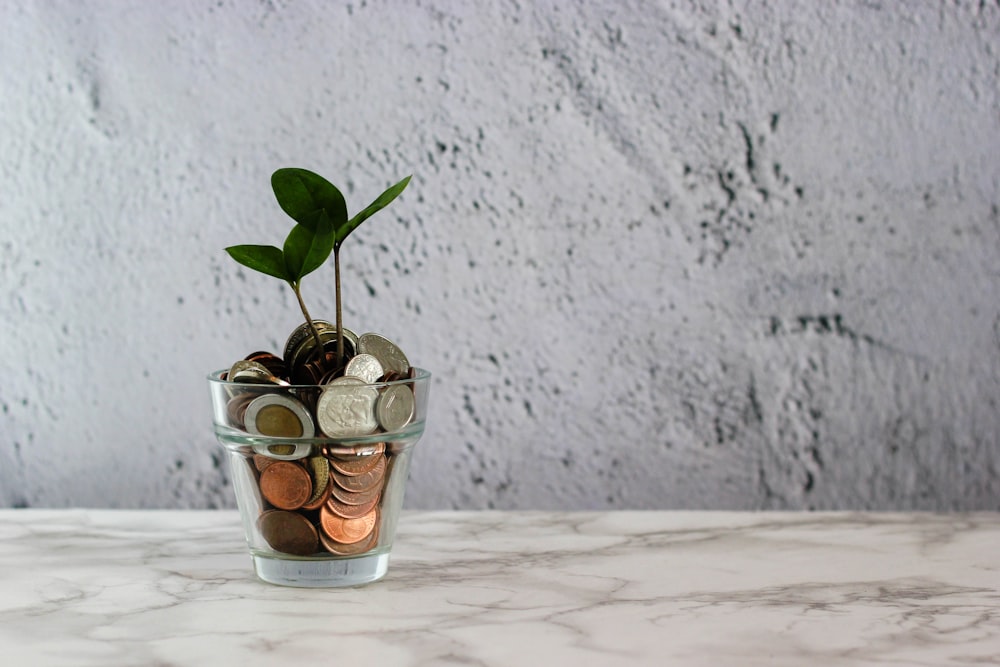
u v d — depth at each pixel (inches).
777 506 32.1
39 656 22.5
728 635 23.1
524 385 32.1
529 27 31.4
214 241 31.9
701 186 31.6
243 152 31.8
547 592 25.0
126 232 32.0
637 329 31.9
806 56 31.4
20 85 31.8
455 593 25.0
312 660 22.3
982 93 31.4
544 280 31.9
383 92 31.6
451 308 31.9
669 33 31.4
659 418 32.1
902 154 31.5
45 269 32.1
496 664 22.2
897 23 31.3
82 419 32.4
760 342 31.9
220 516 30.4
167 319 32.1
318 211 24.6
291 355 25.7
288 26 31.5
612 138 31.6
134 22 31.6
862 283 31.8
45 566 26.6
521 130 31.6
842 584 25.5
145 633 23.3
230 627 23.5
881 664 22.2
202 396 32.3
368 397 24.4
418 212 31.8
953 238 31.6
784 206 31.6
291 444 24.3
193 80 31.7
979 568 26.3
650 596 24.8
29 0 31.6
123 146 31.8
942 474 32.0
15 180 31.9
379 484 25.0
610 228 31.8
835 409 32.0
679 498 32.2
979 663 22.2
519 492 32.3
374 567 25.4
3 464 32.5
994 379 31.8
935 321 31.8
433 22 31.5
